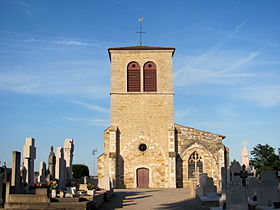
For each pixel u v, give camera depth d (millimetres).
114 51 38219
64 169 23594
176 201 23250
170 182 35406
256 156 48656
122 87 37469
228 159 37688
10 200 16562
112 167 35281
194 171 36562
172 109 37031
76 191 20781
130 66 38062
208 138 37281
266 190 17406
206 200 20828
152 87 37656
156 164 36062
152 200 24031
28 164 19609
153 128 36688
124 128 36688
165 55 38312
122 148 36375
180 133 37156
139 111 37000
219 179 36438
